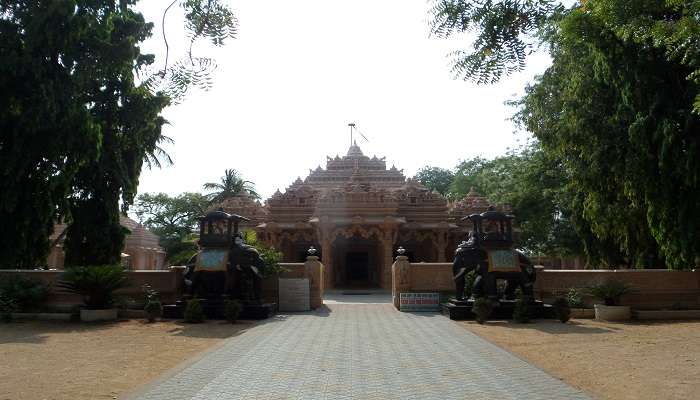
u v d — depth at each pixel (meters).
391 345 11.94
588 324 16.08
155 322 16.70
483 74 4.55
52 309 18.28
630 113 17.81
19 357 10.56
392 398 7.30
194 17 4.58
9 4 19.34
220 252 18.17
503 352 11.01
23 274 19.33
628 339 12.96
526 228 35.78
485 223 19.02
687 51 6.96
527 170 33.25
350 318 17.91
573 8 7.18
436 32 4.61
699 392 7.63
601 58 17.39
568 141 20.19
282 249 39.72
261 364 9.68
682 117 16.44
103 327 15.49
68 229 24.30
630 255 21.84
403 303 20.22
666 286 19.22
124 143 23.86
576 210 24.98
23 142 19.28
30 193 20.05
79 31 19.27
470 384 8.14
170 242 58.53
